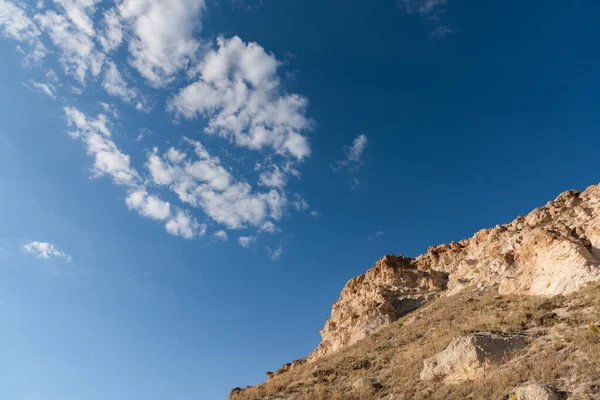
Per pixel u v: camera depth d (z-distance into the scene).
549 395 15.16
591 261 29.42
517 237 46.84
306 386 33.12
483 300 36.66
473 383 19.36
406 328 40.09
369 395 24.44
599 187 43.62
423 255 63.97
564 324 22.69
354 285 65.88
